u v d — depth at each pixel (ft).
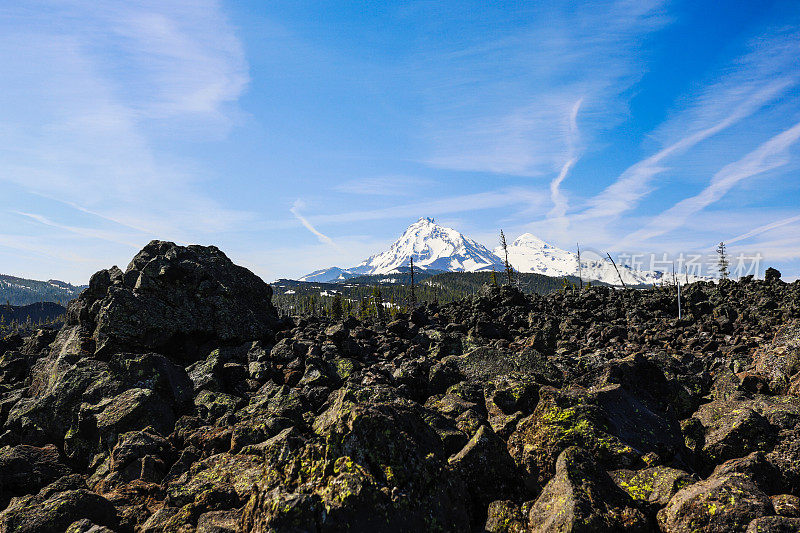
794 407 48.73
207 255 116.88
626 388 54.90
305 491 29.37
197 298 91.71
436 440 38.63
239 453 43.91
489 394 59.36
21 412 59.21
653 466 37.73
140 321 81.66
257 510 28.63
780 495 33.09
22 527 33.04
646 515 32.65
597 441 39.83
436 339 98.89
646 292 181.06
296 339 91.20
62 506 34.42
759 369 70.33
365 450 31.55
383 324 123.13
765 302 138.51
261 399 63.21
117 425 53.47
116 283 94.68
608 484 34.32
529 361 71.10
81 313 90.07
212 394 65.62
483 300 164.35
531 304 172.35
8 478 43.42
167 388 63.46
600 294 191.21
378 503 28.37
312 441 33.30
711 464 42.96
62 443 57.72
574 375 69.26
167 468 47.06
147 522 35.29
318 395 61.31
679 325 134.31
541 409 44.80
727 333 122.31
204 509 35.12
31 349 105.60
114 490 42.19
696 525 29.30
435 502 30.27
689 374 66.64
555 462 39.19
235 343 89.81
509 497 36.35
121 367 64.03
